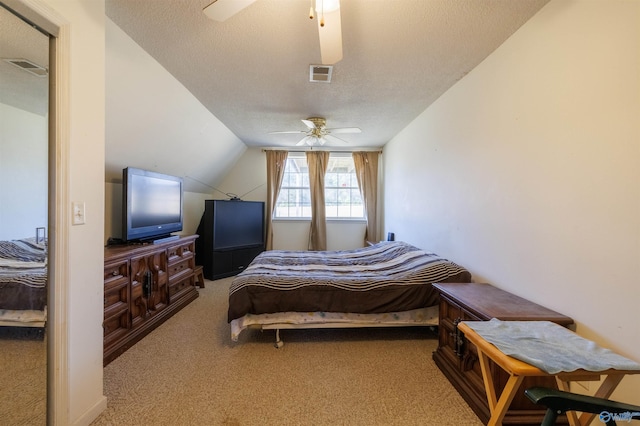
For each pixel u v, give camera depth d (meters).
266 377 1.85
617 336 1.20
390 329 2.61
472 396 1.57
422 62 2.13
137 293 2.40
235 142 4.55
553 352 1.04
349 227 5.32
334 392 1.70
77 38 1.33
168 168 3.56
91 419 1.44
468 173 2.31
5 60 1.20
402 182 4.00
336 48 1.49
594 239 1.30
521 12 1.59
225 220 4.50
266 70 2.28
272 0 1.49
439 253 2.84
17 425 1.27
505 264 1.89
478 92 2.17
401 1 1.49
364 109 3.17
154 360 2.05
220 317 2.89
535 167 1.63
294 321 2.27
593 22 1.29
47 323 1.27
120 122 2.37
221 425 1.44
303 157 5.37
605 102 1.25
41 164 1.26
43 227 1.26
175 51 2.00
